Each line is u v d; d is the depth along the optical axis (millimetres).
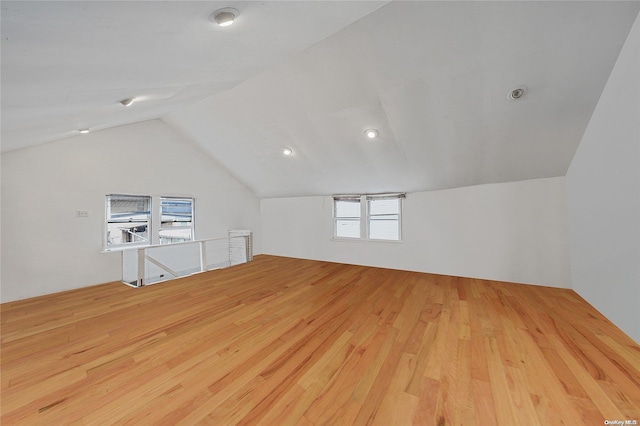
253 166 5625
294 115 3768
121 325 2465
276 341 2139
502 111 2764
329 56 2695
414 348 2008
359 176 4773
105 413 1386
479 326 2373
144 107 2885
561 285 3393
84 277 4051
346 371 1731
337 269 4820
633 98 1827
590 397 1462
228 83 2637
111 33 971
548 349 1958
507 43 2143
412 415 1352
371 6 1353
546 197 3461
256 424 1306
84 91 1588
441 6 1973
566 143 2898
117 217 4535
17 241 3508
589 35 1953
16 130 2197
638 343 1905
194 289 3570
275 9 1164
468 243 4145
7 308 2998
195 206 5641
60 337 2234
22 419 1348
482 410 1382
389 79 2732
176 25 1078
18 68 1014
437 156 3699
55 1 656
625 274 2010
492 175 3732
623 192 1986
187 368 1780
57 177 3850
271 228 6930
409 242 4789
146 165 4848
